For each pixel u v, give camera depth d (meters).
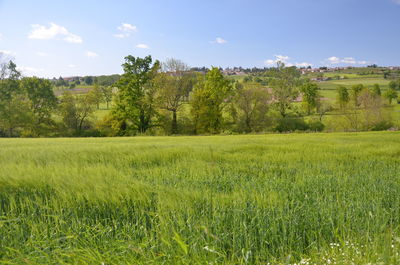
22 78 52.28
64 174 4.63
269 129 51.56
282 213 3.16
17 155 8.00
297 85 65.88
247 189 4.38
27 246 2.69
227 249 2.65
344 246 2.39
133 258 2.35
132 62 45.56
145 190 3.93
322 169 6.48
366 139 16.53
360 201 3.68
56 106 53.91
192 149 9.48
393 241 2.38
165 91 46.44
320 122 54.81
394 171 6.37
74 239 2.73
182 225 2.84
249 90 51.41
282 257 2.48
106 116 50.31
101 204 3.48
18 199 3.80
